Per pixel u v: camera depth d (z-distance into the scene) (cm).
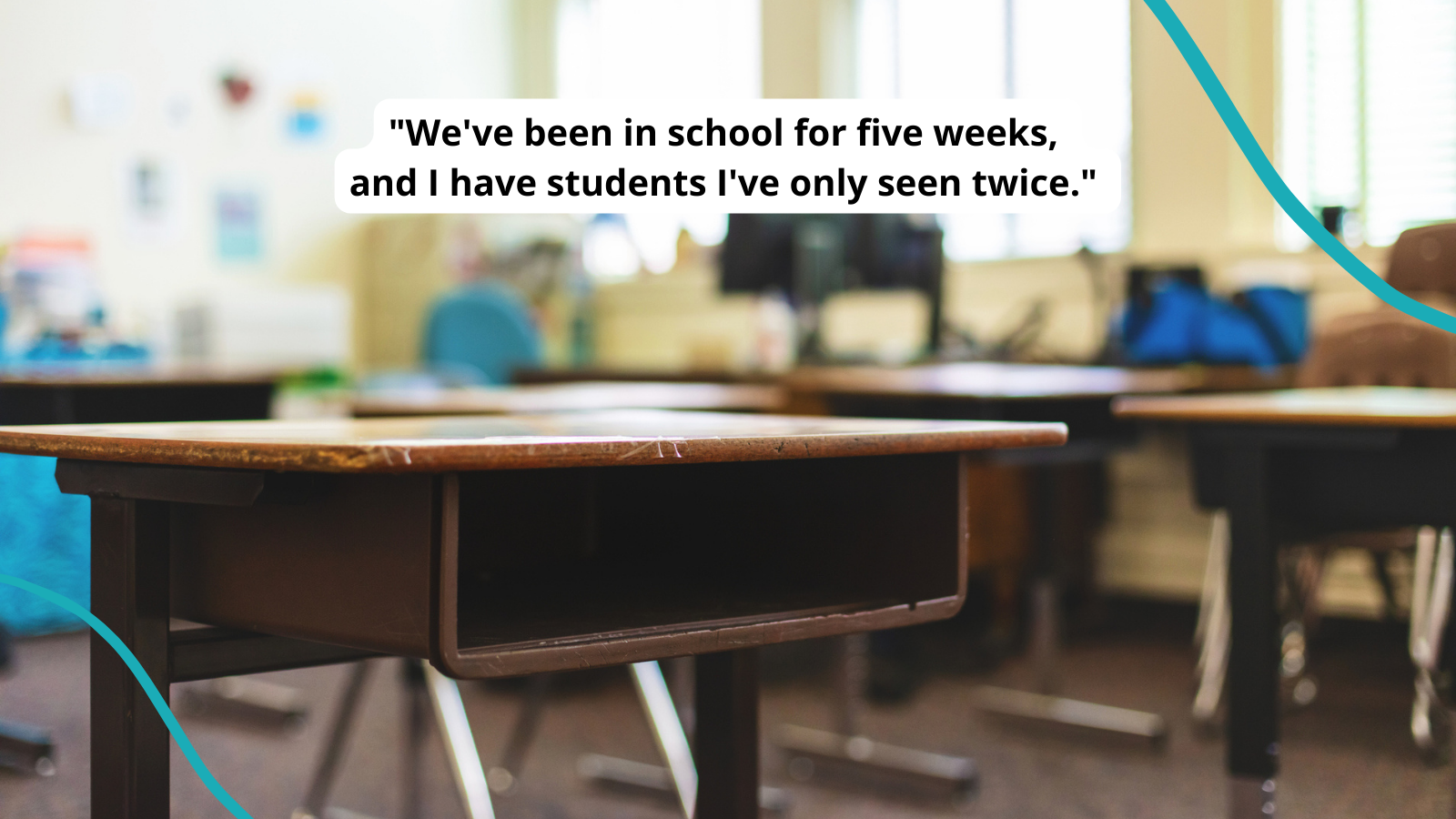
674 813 234
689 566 128
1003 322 473
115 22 537
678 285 585
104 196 534
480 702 312
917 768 245
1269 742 169
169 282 554
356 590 87
